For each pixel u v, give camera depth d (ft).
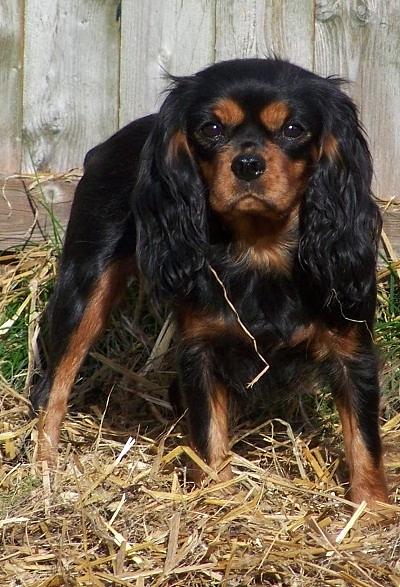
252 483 13.52
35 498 13.04
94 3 18.03
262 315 13.64
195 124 13.26
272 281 13.60
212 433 13.74
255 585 11.51
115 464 13.66
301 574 11.58
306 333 13.66
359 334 13.64
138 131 15.34
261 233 13.41
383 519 12.83
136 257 14.58
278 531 12.25
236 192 12.63
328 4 18.01
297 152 13.04
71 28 18.12
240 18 18.07
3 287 17.44
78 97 18.34
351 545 12.02
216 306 13.61
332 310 13.52
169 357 16.67
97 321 15.11
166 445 15.05
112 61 18.22
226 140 13.05
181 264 13.67
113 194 15.10
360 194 13.70
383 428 15.23
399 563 11.70
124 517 12.59
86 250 15.07
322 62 18.19
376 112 18.29
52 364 15.08
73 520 12.54
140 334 17.15
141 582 11.32
